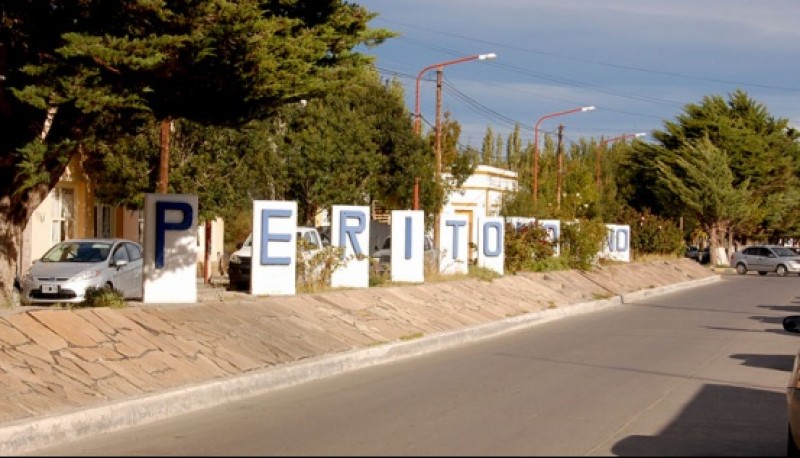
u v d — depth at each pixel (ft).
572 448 30.17
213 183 96.07
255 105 45.68
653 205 231.91
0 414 30.71
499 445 30.48
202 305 52.39
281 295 64.28
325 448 29.94
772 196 227.20
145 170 92.73
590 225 128.67
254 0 40.01
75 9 38.42
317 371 46.62
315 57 43.70
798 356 28.04
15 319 38.63
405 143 134.21
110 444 30.71
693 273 166.81
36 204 47.78
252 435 32.17
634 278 132.98
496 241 101.09
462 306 76.33
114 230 106.11
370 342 56.29
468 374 47.75
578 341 64.54
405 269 83.51
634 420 35.40
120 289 68.08
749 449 30.50
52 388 34.14
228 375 42.09
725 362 53.26
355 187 121.49
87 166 95.25
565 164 242.78
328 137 117.80
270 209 66.08
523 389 42.75
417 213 83.51
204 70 41.75
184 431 32.94
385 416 35.73
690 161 215.72
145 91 38.47
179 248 57.77
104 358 38.63
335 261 73.77
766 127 230.27
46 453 29.30
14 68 40.24
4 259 47.37
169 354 41.96
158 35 38.96
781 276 185.78
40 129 44.14
